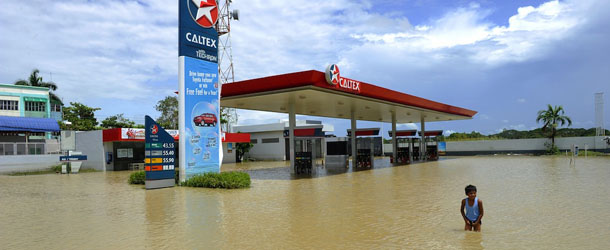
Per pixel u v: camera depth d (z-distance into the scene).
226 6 32.31
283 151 40.00
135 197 12.08
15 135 32.06
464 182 14.73
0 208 10.34
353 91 18.34
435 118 36.56
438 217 7.98
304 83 16.03
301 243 6.09
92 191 14.03
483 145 43.03
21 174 24.06
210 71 16.20
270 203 10.29
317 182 15.89
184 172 15.07
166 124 40.53
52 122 33.44
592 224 7.05
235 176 14.54
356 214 8.50
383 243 5.99
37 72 38.88
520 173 18.14
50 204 10.92
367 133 29.84
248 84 18.11
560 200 9.88
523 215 7.98
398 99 23.16
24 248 6.16
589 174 16.77
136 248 5.98
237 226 7.43
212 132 16.16
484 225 7.11
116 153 27.41
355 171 22.08
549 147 38.72
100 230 7.31
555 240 5.95
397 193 11.93
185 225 7.61
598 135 38.09
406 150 31.62
